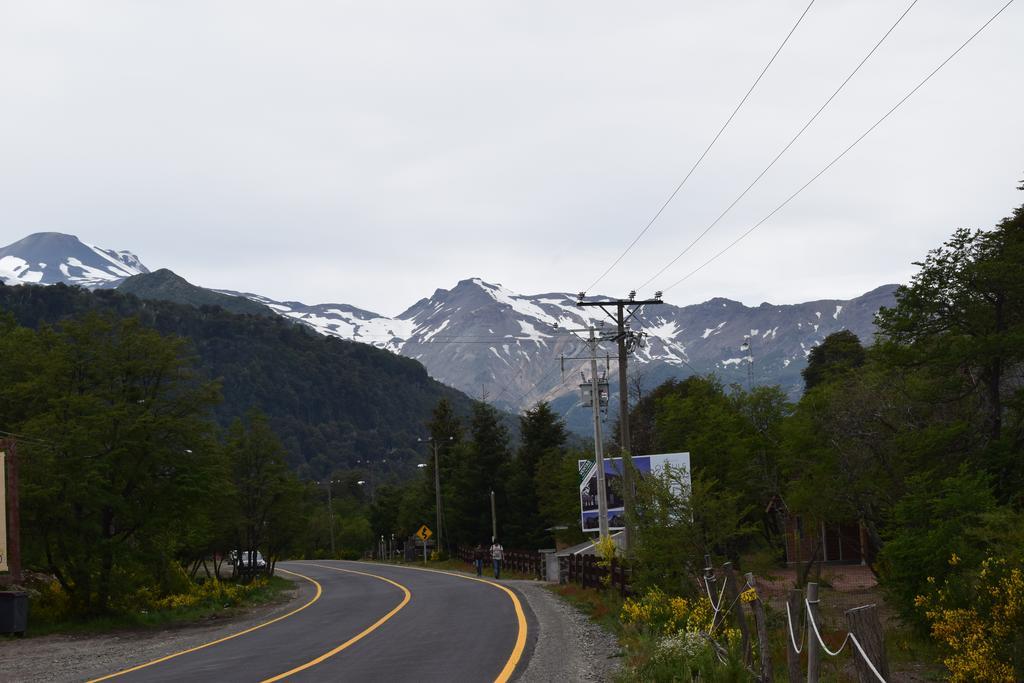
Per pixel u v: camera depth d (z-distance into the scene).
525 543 86.94
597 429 42.66
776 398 46.25
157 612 37.53
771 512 44.84
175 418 36.53
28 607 31.84
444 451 106.00
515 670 15.27
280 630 26.58
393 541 120.44
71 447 33.38
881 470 27.64
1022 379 25.48
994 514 17.25
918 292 24.02
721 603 15.18
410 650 18.94
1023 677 12.31
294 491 62.41
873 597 28.16
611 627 21.72
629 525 28.03
